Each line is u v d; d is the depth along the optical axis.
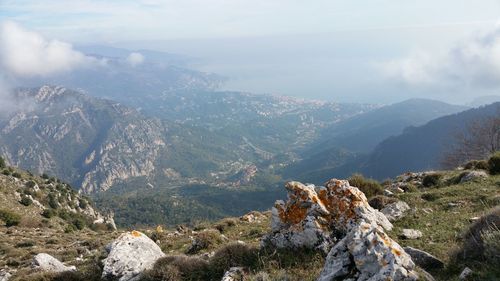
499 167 24.33
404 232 13.48
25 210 84.50
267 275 11.05
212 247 20.39
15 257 30.48
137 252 15.32
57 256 28.34
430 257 10.06
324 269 9.41
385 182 29.86
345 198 13.10
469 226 12.11
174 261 14.06
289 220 13.32
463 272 8.75
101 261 16.19
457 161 58.91
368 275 8.43
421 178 27.80
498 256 8.55
